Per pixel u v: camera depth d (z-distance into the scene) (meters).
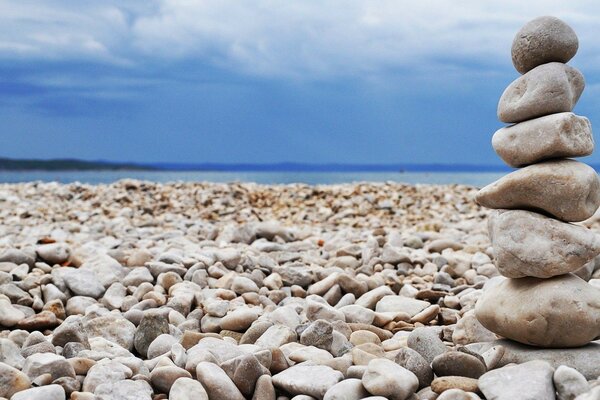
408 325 1.16
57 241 1.95
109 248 1.78
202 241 1.98
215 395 0.90
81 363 0.96
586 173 0.94
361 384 0.88
